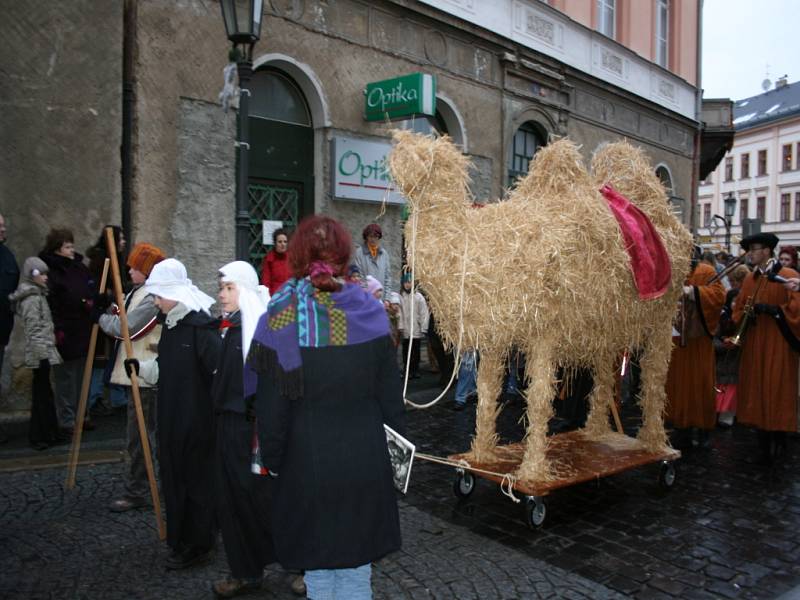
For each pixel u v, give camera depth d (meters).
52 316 5.86
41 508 4.32
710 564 3.71
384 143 9.40
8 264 5.65
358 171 9.04
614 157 5.10
